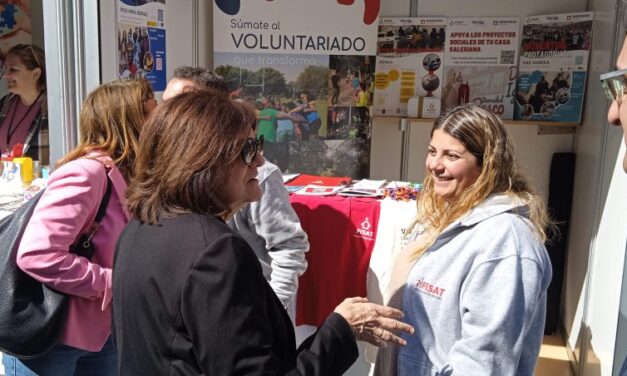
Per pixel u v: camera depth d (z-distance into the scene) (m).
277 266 1.92
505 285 1.18
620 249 2.25
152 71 3.17
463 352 1.19
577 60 3.54
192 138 1.01
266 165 1.91
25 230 1.50
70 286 1.48
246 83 3.66
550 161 3.86
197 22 3.75
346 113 3.72
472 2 3.88
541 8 3.79
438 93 3.95
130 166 1.61
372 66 3.70
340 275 2.47
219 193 1.05
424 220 1.52
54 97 2.69
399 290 1.42
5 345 1.49
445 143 1.34
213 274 0.92
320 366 1.01
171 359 0.95
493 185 1.30
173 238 0.98
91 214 1.54
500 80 3.86
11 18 3.27
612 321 2.30
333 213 2.47
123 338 1.03
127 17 2.88
